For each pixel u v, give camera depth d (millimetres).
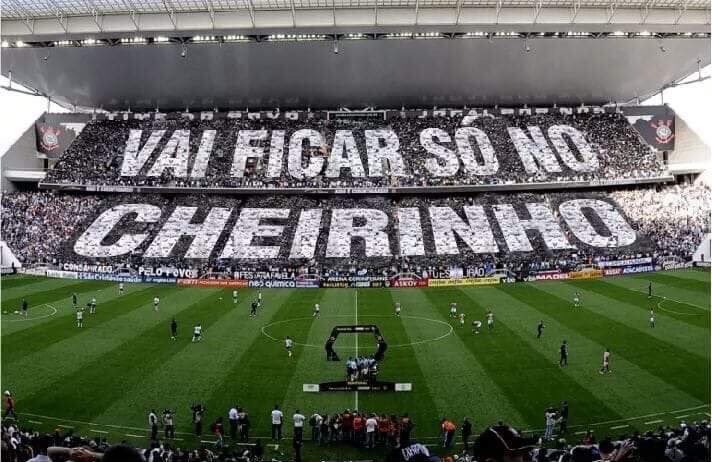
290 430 27703
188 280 67812
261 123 94562
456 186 82125
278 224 78688
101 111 99250
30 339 41781
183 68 84812
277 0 67625
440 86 89750
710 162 87438
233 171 85375
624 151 88812
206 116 95750
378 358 36000
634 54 82375
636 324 44594
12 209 80750
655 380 32312
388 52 81438
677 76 88812
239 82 88312
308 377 34000
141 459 5320
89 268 70812
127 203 83062
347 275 67875
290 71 85562
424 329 44812
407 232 77000
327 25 70688
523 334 42312
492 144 90250
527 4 69000
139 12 69750
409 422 25953
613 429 26453
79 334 43250
